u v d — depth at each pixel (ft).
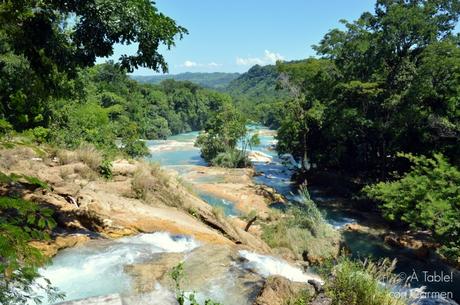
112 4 25.41
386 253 63.93
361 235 73.92
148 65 28.32
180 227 36.99
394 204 64.49
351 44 105.70
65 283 23.34
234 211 86.89
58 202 32.96
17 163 37.19
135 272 25.48
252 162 165.07
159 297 17.33
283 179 132.16
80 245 28.91
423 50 96.22
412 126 91.25
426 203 57.57
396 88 101.04
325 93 119.14
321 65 118.52
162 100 324.80
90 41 26.53
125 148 133.18
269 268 31.22
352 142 119.85
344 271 18.61
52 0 25.04
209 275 26.63
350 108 103.04
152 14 26.55
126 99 267.80
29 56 24.99
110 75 276.41
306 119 125.18
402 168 98.32
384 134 100.27
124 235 33.30
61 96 29.81
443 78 87.40
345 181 111.14
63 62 26.61
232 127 163.84
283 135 135.95
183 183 55.01
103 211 35.01
